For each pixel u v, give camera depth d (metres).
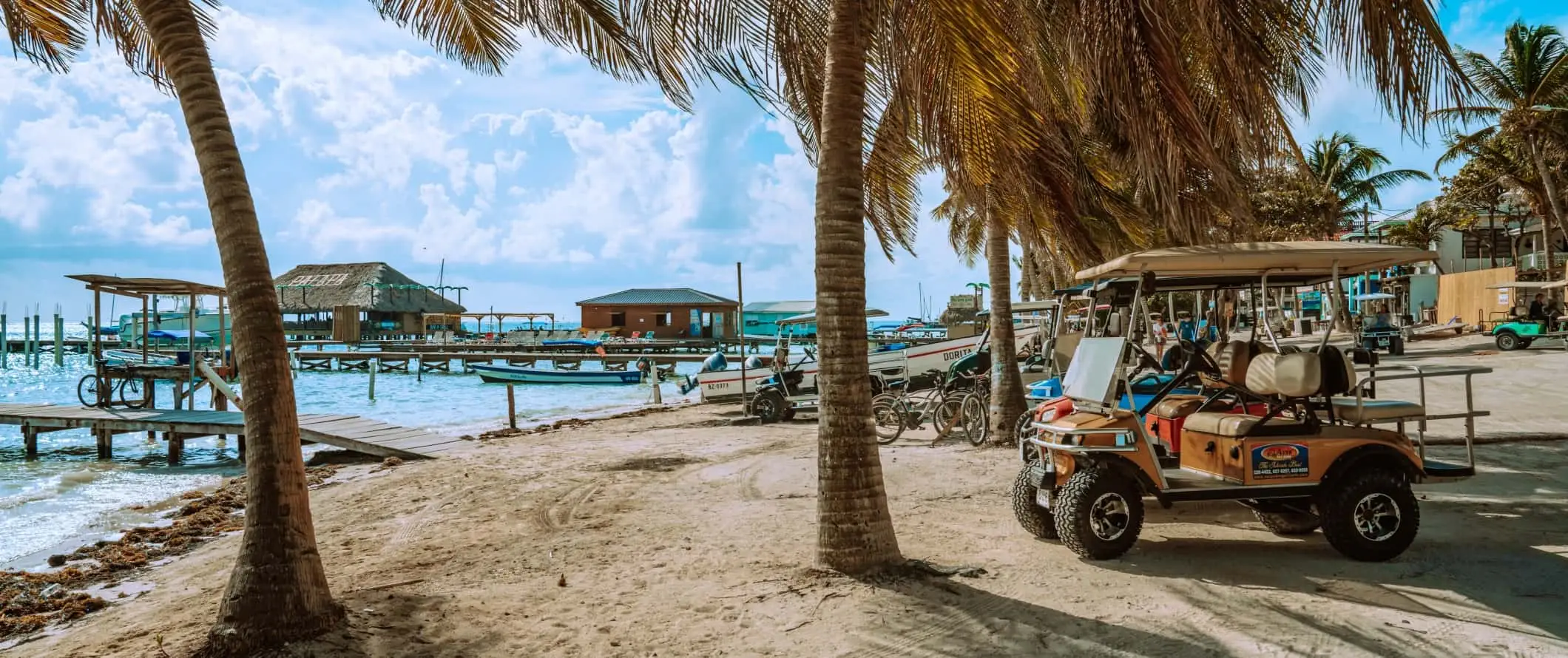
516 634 4.93
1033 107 6.26
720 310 64.56
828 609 5.04
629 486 10.27
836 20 5.49
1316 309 36.56
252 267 4.66
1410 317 37.06
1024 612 4.89
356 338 67.50
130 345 61.22
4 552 8.70
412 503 9.85
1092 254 9.32
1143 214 10.91
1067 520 5.86
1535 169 32.41
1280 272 6.28
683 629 4.89
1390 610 4.72
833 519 5.69
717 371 19.41
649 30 5.82
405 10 6.96
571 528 8.06
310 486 11.88
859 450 5.68
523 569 6.53
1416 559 5.70
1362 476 5.62
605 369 43.06
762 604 5.22
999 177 6.38
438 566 6.84
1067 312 15.63
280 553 4.70
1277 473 5.71
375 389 36.75
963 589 5.32
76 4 7.12
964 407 12.41
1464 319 37.34
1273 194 36.44
